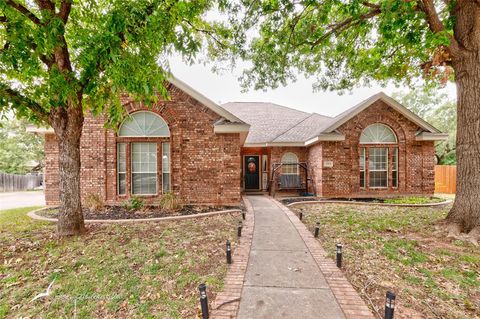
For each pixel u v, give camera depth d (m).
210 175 9.73
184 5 4.86
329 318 2.79
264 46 8.56
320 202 10.98
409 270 4.03
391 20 6.13
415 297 3.22
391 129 12.62
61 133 5.65
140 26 4.55
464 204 6.00
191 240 5.45
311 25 7.58
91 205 8.70
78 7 5.53
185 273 3.94
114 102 6.11
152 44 4.73
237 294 3.31
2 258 4.48
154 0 4.49
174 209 8.69
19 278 3.80
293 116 18.81
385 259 4.46
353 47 9.01
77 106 5.53
